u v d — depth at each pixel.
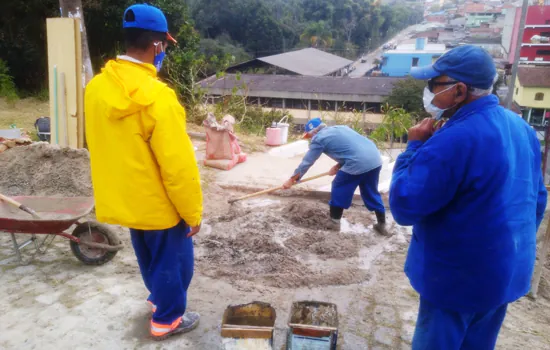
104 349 3.11
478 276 2.17
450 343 2.34
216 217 5.41
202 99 12.16
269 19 60.66
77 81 6.80
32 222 3.72
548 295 3.99
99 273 4.07
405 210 2.16
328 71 49.50
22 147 5.76
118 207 2.78
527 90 30.44
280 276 4.14
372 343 3.29
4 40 14.08
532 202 2.25
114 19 13.98
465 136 2.04
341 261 4.54
